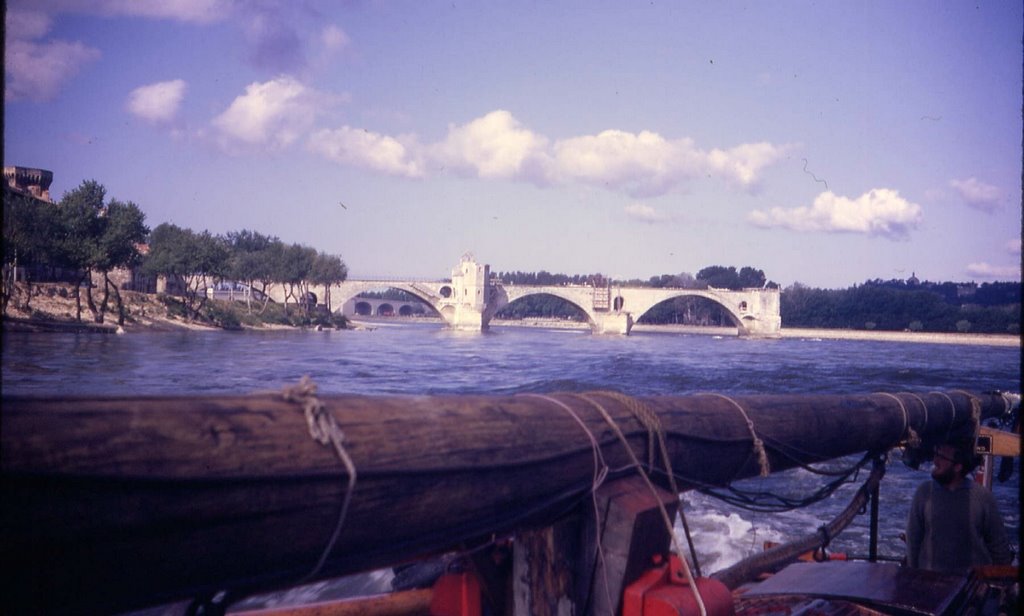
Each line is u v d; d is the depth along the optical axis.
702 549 10.84
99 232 65.00
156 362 45.53
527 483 2.71
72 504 1.69
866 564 5.19
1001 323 133.62
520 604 3.13
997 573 5.23
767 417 4.23
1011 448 6.65
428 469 2.34
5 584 1.66
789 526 12.36
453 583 3.32
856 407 5.28
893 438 5.68
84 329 62.84
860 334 140.88
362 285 139.12
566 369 52.69
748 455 3.98
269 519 2.01
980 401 7.23
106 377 36.56
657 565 3.03
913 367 63.16
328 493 2.11
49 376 35.19
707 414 3.81
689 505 13.36
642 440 3.25
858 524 13.03
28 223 58.78
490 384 42.16
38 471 1.64
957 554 5.86
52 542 1.68
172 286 97.00
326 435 2.12
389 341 93.75
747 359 71.50
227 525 1.94
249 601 7.54
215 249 90.69
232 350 61.19
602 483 3.02
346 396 2.43
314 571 2.21
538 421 2.85
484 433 2.58
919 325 144.12
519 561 3.12
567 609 3.03
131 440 1.80
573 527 3.07
